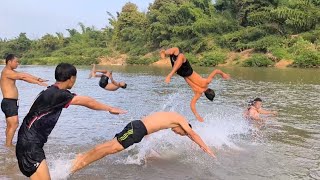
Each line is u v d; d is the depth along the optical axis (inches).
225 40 1870.1
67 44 3412.9
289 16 1660.9
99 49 2849.4
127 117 464.8
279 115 462.9
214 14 2146.9
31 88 885.8
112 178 241.0
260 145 323.3
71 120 440.8
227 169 259.8
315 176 244.4
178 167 263.9
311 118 443.8
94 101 209.0
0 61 3280.0
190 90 775.1
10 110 317.4
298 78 1008.2
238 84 874.1
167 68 1780.3
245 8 1898.4
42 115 197.2
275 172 252.8
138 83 947.3
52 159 280.4
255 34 1772.9
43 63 2915.8
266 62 1546.5
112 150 239.0
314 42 1600.6
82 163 243.3
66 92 201.0
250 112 439.2
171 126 253.6
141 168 261.1
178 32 2172.7
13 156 289.3
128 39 2797.7
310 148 313.3
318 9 1665.8
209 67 1647.4
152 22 2470.5
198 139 258.2
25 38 3577.8
